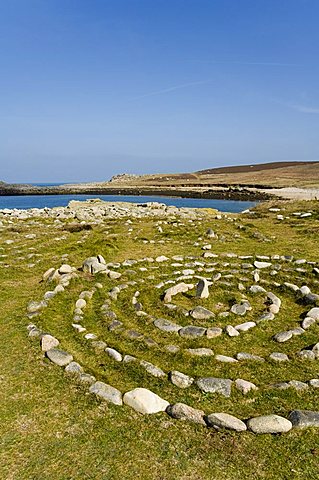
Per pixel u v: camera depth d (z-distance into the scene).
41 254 16.27
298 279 12.95
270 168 167.75
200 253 16.91
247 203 63.44
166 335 9.12
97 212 30.38
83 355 8.05
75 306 10.77
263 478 4.95
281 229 22.09
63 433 5.70
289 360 7.97
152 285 12.66
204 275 13.66
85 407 6.27
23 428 5.80
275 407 6.40
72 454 5.30
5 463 5.13
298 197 64.12
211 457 5.28
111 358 7.89
